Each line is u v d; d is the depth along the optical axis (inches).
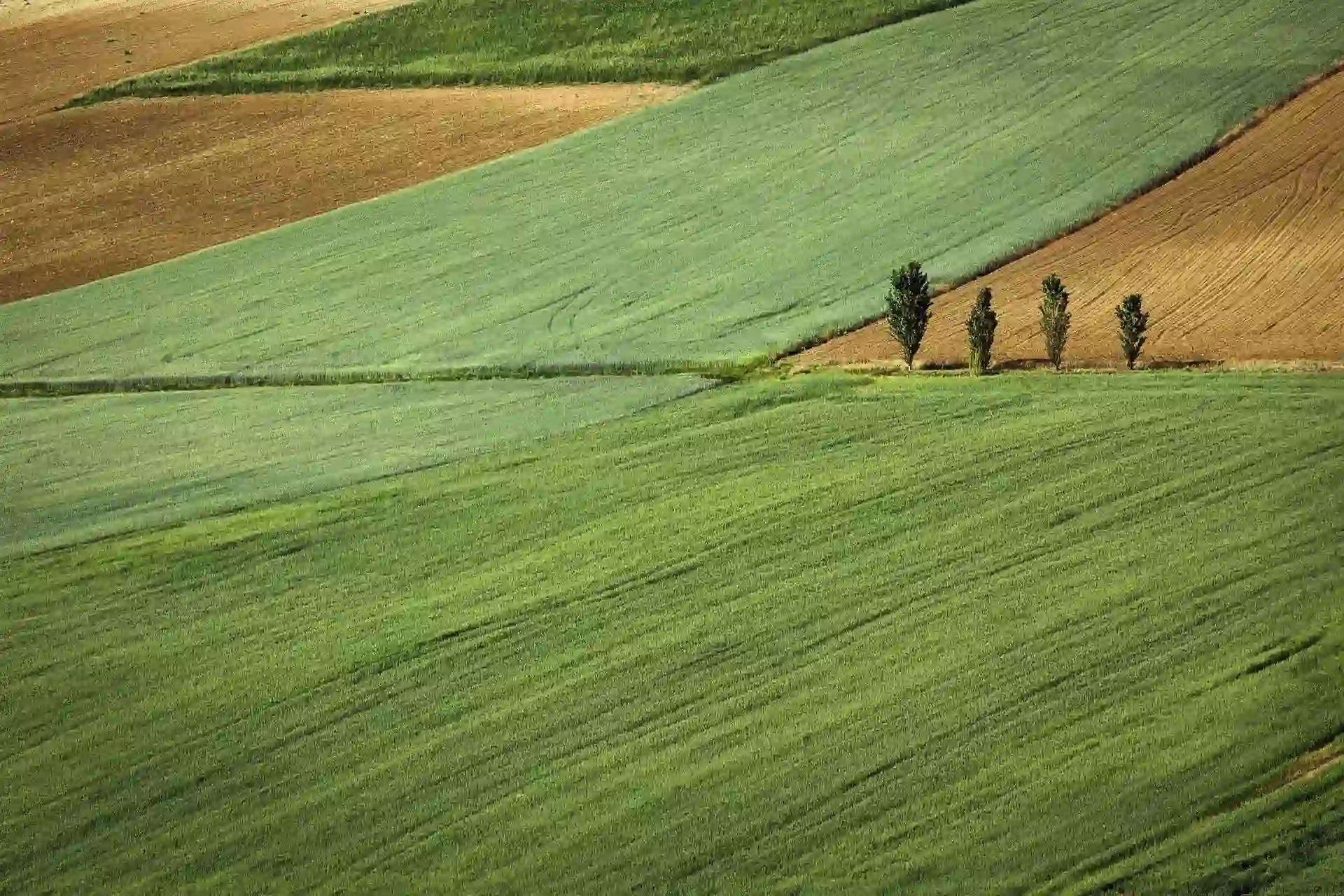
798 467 4116.6
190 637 3575.3
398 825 2844.5
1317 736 2778.1
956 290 5536.4
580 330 5506.9
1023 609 3314.5
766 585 3543.3
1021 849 2610.7
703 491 4042.8
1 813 2977.4
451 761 3019.2
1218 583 3302.2
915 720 2982.3
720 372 4995.1
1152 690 2979.8
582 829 2780.5
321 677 3346.5
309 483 4372.5
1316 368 4404.5
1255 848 2549.2
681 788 2861.7
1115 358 4670.3
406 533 4001.0
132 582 3870.6
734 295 5693.9
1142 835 2605.8
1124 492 3747.5
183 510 4271.7
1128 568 3410.4
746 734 3004.4
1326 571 3292.3
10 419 5221.5
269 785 2999.5
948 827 2684.5
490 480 4259.4
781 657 3253.0
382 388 5196.9
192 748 3139.8
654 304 5693.9
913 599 3412.9
